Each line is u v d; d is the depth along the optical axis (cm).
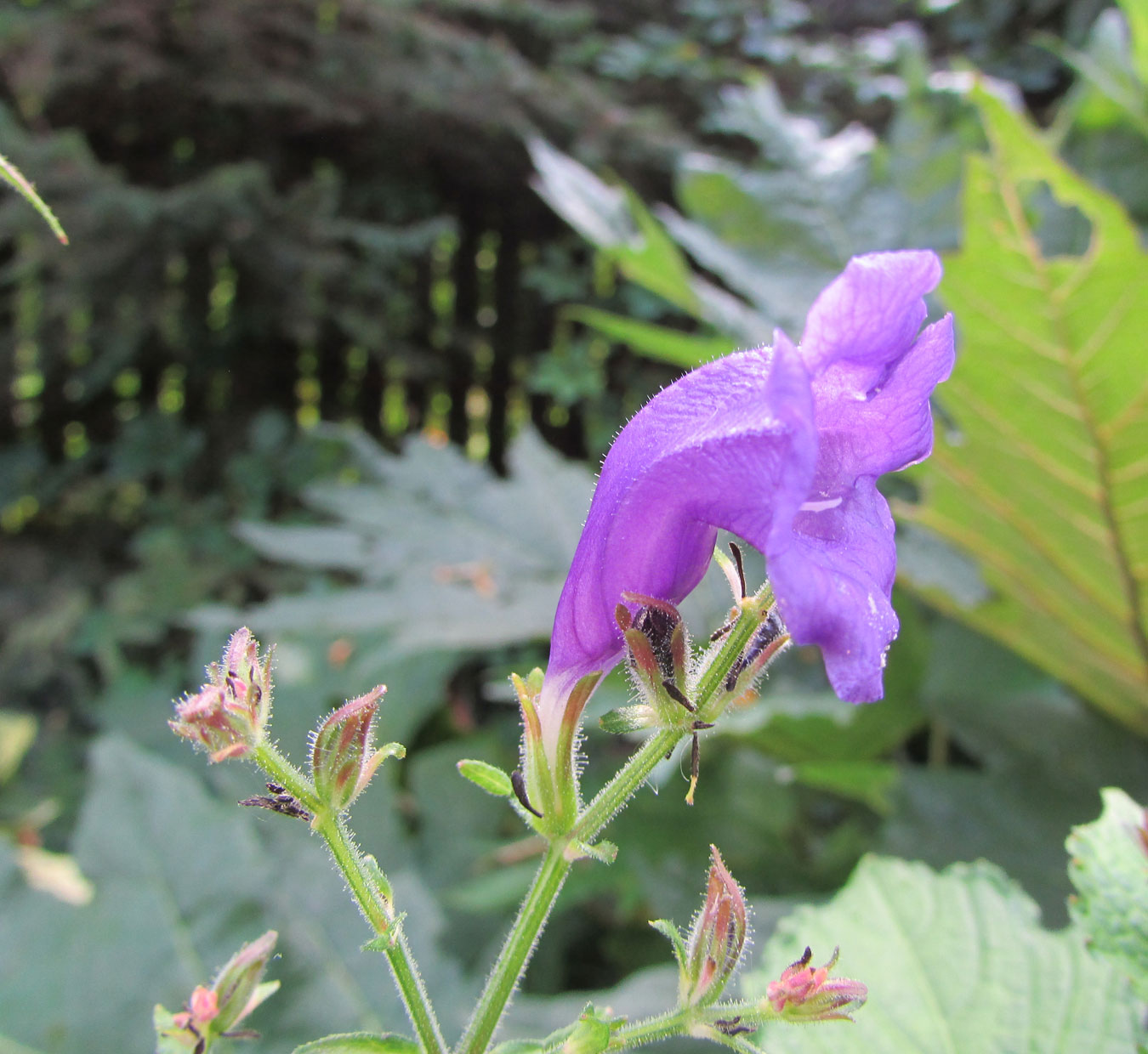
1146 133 23
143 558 40
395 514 24
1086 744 17
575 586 7
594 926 24
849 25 56
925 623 22
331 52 45
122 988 14
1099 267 13
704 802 22
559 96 47
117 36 42
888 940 10
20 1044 13
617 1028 7
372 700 7
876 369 7
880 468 7
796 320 23
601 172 48
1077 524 15
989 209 13
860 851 20
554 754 7
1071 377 14
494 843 24
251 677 7
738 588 7
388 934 7
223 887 15
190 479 46
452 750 26
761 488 6
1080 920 9
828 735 18
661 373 50
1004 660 21
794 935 10
